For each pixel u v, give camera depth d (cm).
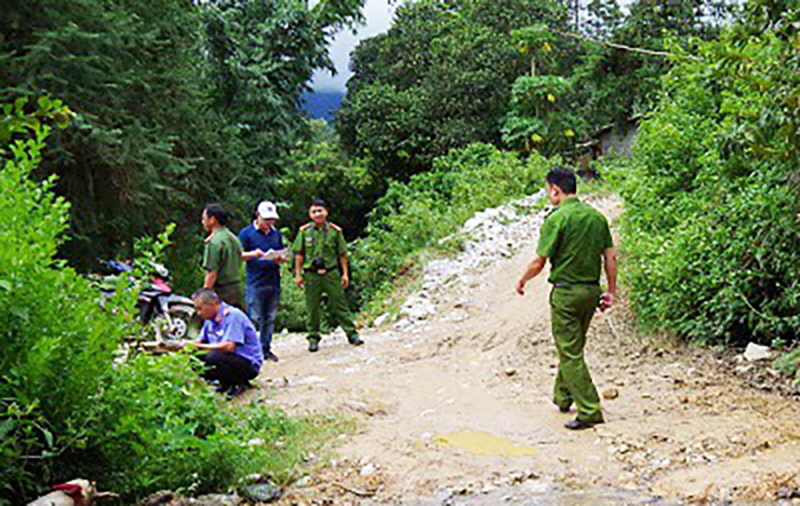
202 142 1652
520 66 3141
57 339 377
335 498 454
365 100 3231
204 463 464
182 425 465
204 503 423
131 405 430
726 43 652
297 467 505
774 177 779
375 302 1330
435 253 1508
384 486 470
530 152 2900
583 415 576
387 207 2516
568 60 3353
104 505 414
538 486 461
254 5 2577
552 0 3488
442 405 671
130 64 1322
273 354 916
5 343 392
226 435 484
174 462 457
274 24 2497
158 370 484
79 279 434
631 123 3122
